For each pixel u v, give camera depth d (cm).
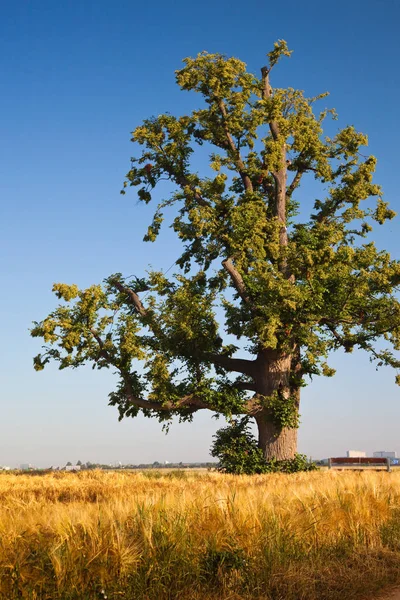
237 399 3462
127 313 3681
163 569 765
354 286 3434
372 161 3809
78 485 2216
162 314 3531
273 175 3912
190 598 746
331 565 893
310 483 1408
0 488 2089
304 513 1038
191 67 3709
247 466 3506
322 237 3578
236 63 3722
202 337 3547
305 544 942
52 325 3394
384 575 879
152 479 2564
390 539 1053
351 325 3600
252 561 845
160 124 3766
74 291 3425
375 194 3853
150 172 3753
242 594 780
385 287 3522
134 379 3566
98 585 708
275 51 3934
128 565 752
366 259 3559
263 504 1025
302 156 4003
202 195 3716
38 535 779
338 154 3962
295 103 3950
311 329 3494
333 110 3959
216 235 3594
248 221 3531
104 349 3453
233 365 3694
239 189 4028
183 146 3753
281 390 3584
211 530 883
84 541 771
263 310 3341
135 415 3628
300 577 820
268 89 3991
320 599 787
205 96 3800
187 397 3491
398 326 3456
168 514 898
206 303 3503
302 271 3525
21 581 684
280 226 3647
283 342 3441
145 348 3503
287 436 3584
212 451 3606
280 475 2541
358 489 1285
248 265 3600
